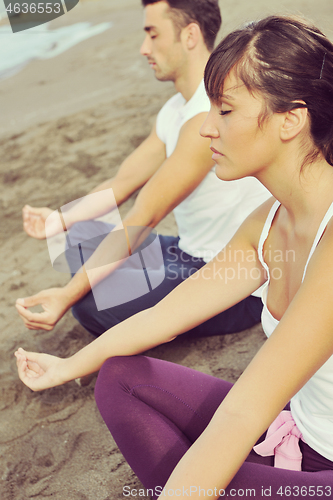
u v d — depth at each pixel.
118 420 0.98
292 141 0.79
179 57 1.71
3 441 1.48
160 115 2.00
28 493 1.30
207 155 1.62
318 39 0.74
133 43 7.60
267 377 0.75
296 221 0.88
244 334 1.81
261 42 0.74
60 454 1.42
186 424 1.02
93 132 4.11
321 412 0.89
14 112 5.24
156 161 2.11
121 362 1.08
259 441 1.01
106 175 3.44
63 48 8.74
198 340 1.80
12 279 2.49
